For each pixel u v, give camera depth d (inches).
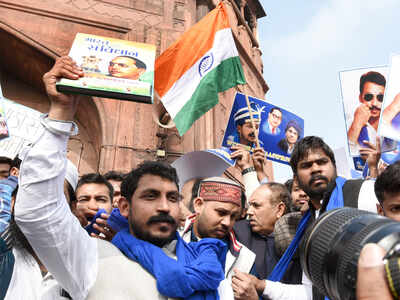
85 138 303.3
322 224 29.8
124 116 272.8
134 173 58.4
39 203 44.3
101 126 265.1
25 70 296.8
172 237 56.4
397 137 111.2
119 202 60.7
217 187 85.4
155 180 55.8
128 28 302.4
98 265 49.0
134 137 267.9
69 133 47.9
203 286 51.0
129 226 57.7
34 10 282.0
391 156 130.6
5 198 67.1
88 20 293.9
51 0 290.0
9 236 55.1
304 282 75.8
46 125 46.8
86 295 46.4
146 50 59.6
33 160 45.3
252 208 99.0
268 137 159.6
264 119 161.6
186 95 157.8
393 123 112.9
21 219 44.2
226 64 159.5
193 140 287.0
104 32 297.3
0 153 112.2
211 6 369.7
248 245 94.6
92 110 281.4
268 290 72.0
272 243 94.2
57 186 45.9
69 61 50.8
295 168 83.0
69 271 45.3
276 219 96.3
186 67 163.2
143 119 276.4
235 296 70.7
